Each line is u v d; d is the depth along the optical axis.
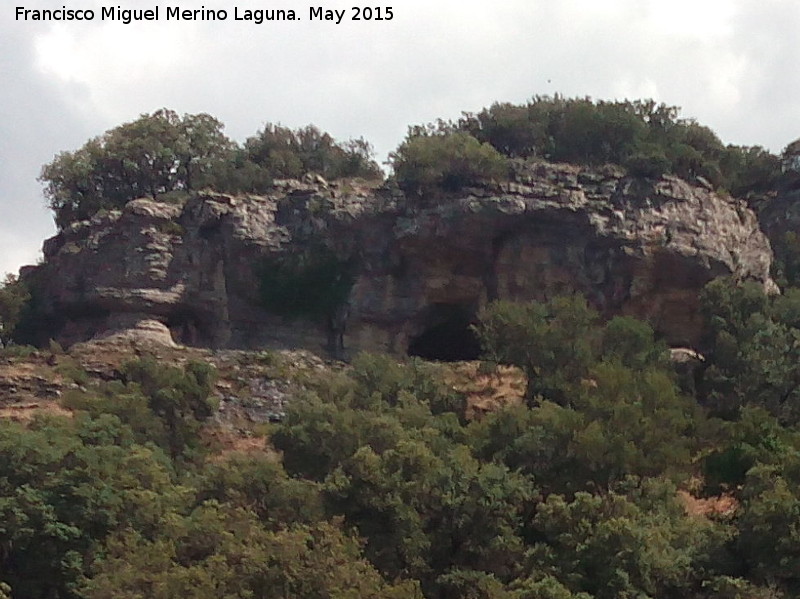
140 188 90.88
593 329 70.31
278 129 91.62
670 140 90.75
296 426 53.47
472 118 93.06
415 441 49.16
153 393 62.53
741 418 61.84
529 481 48.88
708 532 44.69
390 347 78.94
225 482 46.47
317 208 80.62
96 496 44.09
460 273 79.44
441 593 43.25
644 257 77.81
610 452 51.59
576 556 41.97
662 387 61.72
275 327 79.88
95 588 38.06
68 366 68.50
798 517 41.91
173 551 39.94
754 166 104.25
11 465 45.34
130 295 78.19
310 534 39.53
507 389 67.81
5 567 42.88
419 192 79.69
